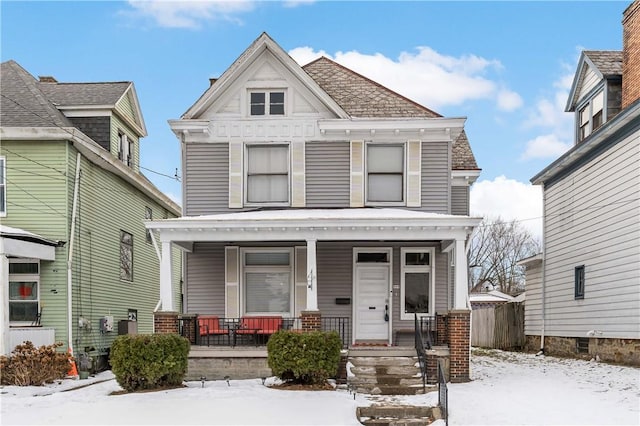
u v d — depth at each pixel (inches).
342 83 682.2
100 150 663.8
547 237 798.5
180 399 404.2
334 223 516.4
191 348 522.6
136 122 839.1
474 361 681.0
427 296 610.9
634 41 619.2
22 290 605.9
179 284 1104.2
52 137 608.4
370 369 493.0
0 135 604.7
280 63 625.3
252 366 518.9
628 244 566.9
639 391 422.3
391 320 606.2
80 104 722.8
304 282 612.7
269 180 627.2
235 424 337.7
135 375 447.2
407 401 409.4
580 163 692.1
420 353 505.4
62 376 547.2
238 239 532.7
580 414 355.9
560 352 737.6
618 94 665.0
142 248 869.2
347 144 625.0
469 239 532.1
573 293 701.3
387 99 652.1
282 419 348.5
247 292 619.2
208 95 618.5
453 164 694.5
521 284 1973.4
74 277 623.2
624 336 572.1
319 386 457.1
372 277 616.1
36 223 610.9
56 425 338.0
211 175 627.2
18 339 539.8
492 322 940.0
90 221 671.8
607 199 617.0
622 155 584.4
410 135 619.8
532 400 402.6
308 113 625.0
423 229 521.3
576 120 762.8
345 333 606.9
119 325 754.2
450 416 362.6
